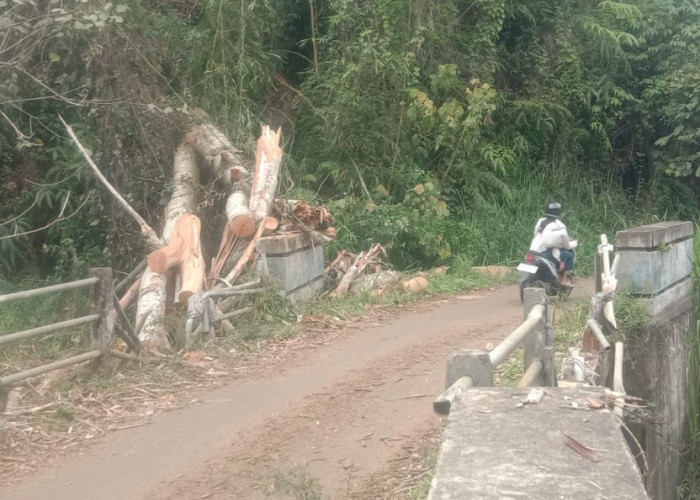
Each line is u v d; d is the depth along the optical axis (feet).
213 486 17.12
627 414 18.17
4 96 35.58
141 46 38.06
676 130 62.13
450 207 53.67
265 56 49.21
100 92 35.78
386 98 51.19
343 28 51.11
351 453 18.80
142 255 36.78
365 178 50.16
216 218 38.40
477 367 12.86
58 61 36.11
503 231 52.01
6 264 38.19
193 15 51.57
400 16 50.55
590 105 64.59
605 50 64.18
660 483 27.40
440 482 9.07
